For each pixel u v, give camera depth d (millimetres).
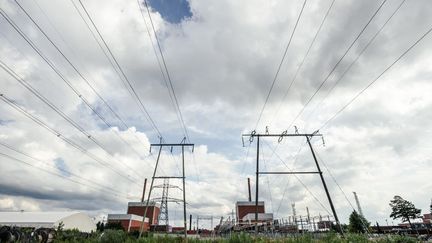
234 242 20297
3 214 50875
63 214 51375
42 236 24234
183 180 36656
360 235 21281
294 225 25406
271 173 27375
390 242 19281
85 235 30953
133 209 80438
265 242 20375
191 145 38656
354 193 46281
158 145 38844
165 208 85812
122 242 24938
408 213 75188
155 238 25578
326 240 19672
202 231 64250
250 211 70438
